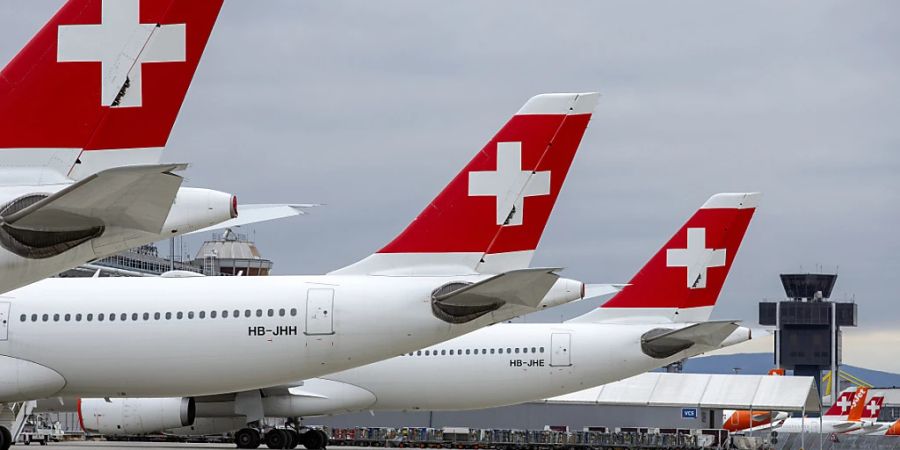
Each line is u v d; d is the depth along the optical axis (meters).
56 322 101.12
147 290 101.62
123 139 62.66
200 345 98.56
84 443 175.12
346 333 96.56
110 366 100.31
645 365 135.75
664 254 142.38
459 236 98.50
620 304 141.00
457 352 136.62
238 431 145.62
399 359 137.12
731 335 146.88
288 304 97.94
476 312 95.81
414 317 96.19
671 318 140.50
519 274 83.81
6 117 61.97
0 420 132.62
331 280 99.31
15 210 59.75
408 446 184.25
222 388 100.31
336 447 175.62
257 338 97.62
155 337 99.38
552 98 98.31
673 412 187.50
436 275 98.06
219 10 63.59
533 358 135.50
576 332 136.50
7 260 57.59
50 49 62.41
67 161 62.09
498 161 98.50
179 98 63.19
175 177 52.03
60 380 101.69
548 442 183.75
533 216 98.31
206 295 99.81
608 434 183.62
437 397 136.88
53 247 57.78
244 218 82.50
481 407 138.88
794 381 189.88
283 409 138.62
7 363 101.06
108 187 52.59
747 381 191.00
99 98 62.47
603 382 136.50
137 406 137.75
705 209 143.38
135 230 57.88
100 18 62.59
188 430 143.88
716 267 142.50
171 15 62.94
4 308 101.88
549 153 98.31
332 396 137.62
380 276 99.00
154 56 62.94
